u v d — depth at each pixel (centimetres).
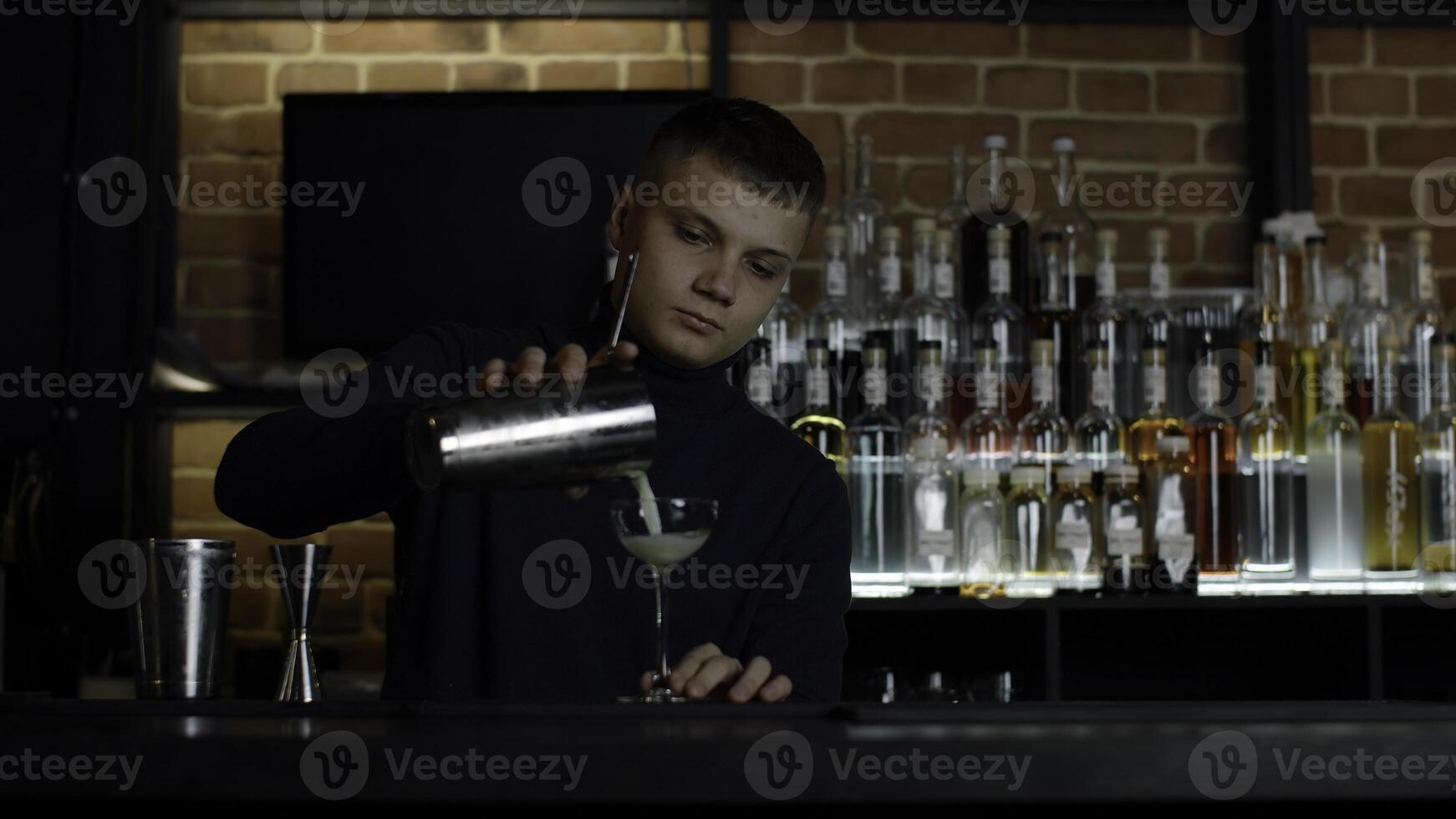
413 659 148
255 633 253
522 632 146
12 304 240
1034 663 212
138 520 241
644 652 150
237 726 90
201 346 258
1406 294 263
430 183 243
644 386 111
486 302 242
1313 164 269
